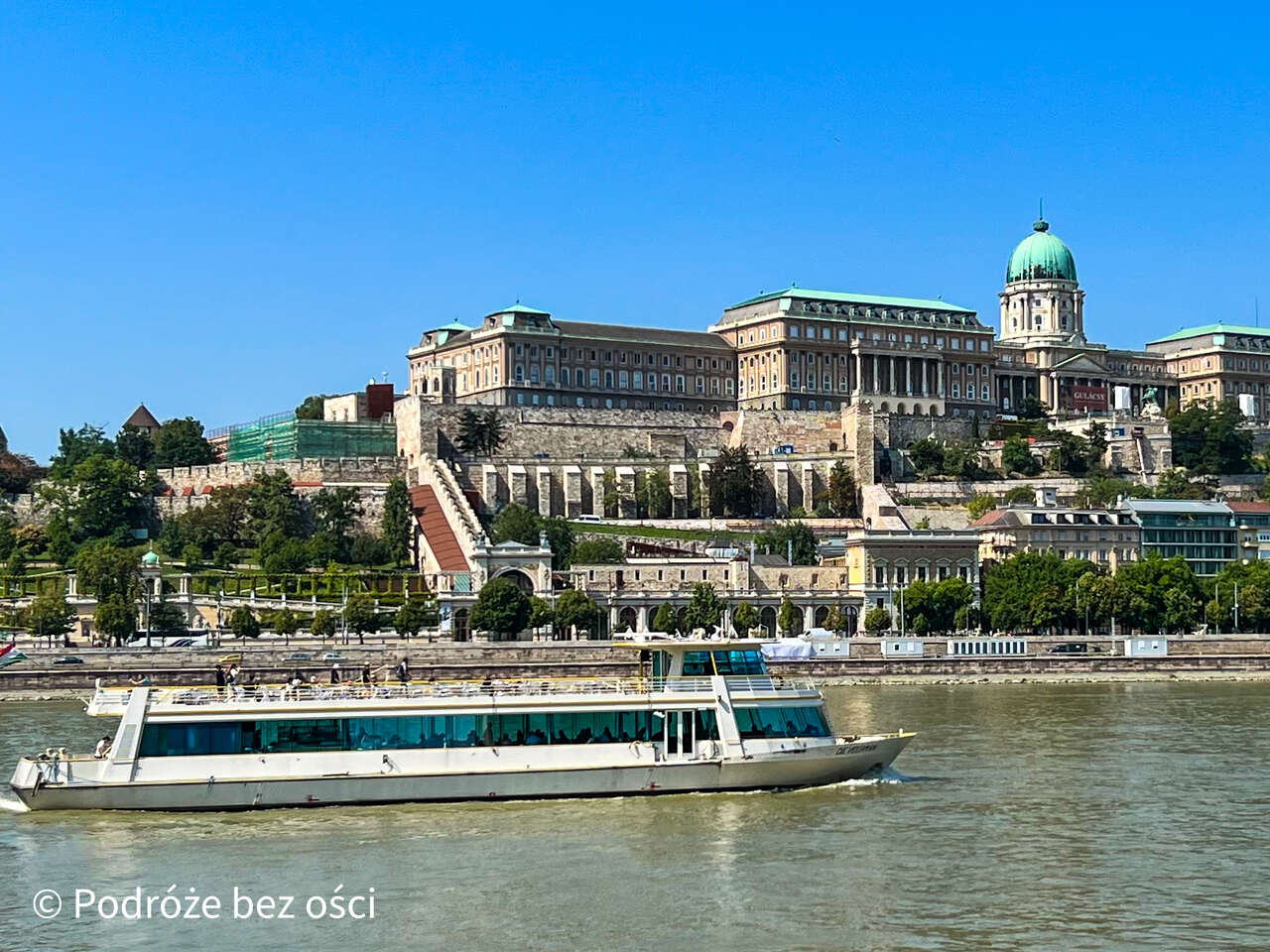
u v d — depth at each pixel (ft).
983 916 345.10
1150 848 403.75
